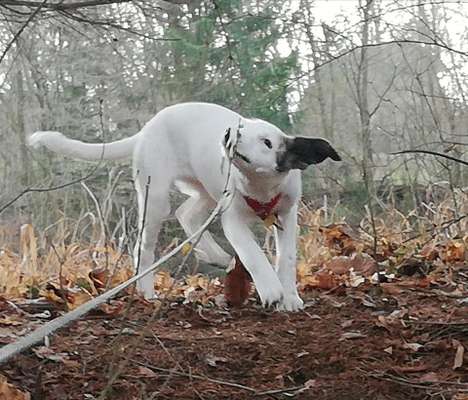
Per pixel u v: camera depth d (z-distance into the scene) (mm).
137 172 3535
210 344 2777
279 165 3086
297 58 6793
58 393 2465
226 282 3275
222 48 5793
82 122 8891
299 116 8023
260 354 2711
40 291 3533
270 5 6129
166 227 6363
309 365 2639
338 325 2975
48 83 8758
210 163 3355
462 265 3902
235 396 2482
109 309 3104
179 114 3516
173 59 7883
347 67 6875
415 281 3625
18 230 5367
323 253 4355
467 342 2787
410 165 6117
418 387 2510
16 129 8664
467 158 5445
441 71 6031
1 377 2445
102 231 4371
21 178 8477
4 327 2988
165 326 2973
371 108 7051
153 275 3504
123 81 8773
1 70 7996
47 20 3848
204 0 3643
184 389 2512
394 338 2824
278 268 3264
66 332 2869
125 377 2545
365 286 3527
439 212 4578
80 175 7406
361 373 2582
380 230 4562
